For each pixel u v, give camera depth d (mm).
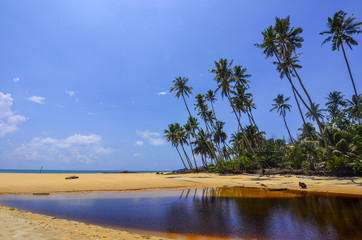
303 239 5828
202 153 62031
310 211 9477
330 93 50906
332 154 24188
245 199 13328
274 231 6676
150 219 8352
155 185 20734
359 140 24109
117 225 7391
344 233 6297
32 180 21219
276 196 14305
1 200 11867
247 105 46125
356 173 21578
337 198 12680
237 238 6066
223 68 37219
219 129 57188
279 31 29766
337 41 29250
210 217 8711
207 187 20062
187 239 5949
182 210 10117
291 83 30281
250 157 38719
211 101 54906
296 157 32094
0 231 4711
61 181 21438
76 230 5691
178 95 47844
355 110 43844
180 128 65125
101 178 27391
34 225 5684
